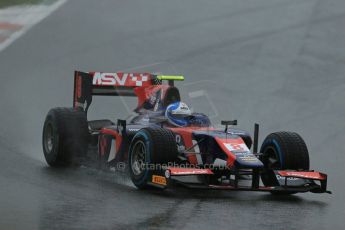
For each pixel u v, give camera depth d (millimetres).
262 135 56750
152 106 44250
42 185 38656
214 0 100312
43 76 73625
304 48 82125
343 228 32125
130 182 41906
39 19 91250
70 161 44875
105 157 44219
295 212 35250
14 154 48250
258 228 31156
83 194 36906
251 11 96000
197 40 85125
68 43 83688
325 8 96750
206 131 40938
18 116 61062
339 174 46438
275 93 68000
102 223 30625
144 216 32344
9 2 97875
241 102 65438
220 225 31328
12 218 30875
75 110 45844
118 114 62312
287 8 97062
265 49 81812
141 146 39438
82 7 96125
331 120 60781
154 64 77375
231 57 79188
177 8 96812
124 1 99125
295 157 39625
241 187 38156
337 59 78875
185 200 36875
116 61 78438
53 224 30094
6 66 76062
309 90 69125
